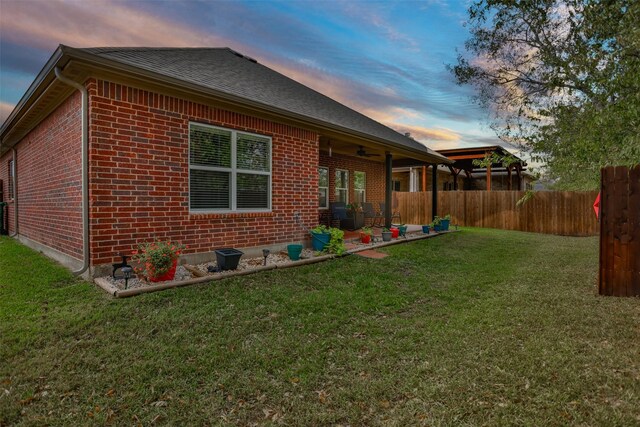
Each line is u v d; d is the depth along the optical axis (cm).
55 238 647
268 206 699
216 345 312
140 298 410
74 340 313
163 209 535
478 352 304
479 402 233
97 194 470
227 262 536
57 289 448
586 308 420
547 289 510
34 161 795
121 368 270
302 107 809
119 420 215
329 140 920
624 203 470
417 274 600
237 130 636
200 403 233
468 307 429
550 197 1383
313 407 231
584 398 237
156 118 526
